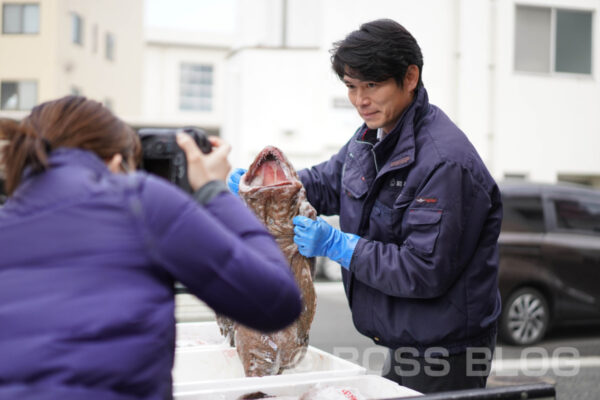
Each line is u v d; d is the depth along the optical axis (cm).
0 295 110
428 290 197
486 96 1262
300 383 191
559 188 685
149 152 138
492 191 208
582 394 503
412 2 1242
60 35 1923
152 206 117
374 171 216
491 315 212
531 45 1286
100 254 113
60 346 107
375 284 203
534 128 1293
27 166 121
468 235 200
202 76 3041
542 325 666
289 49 1272
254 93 1279
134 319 112
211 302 120
